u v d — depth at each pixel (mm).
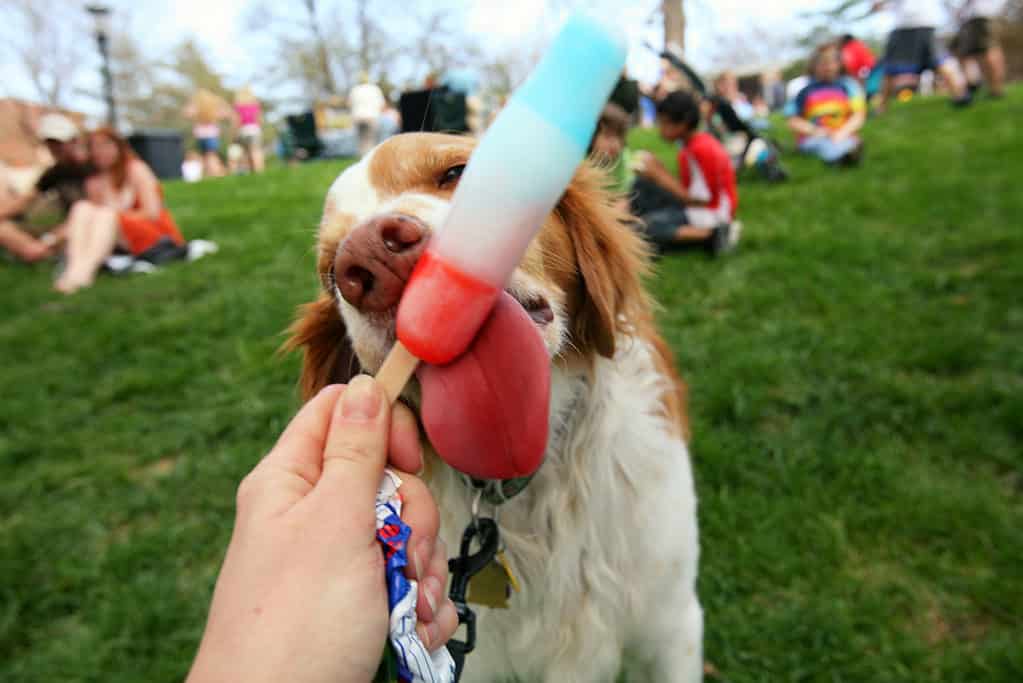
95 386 4230
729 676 2174
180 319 4996
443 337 951
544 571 1778
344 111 24656
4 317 5484
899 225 5461
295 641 846
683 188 5398
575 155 846
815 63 8750
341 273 1184
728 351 3797
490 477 1104
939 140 8375
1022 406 2992
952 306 4023
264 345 4473
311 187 10320
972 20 10695
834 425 3139
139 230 6492
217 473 3283
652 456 1819
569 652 1816
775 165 7566
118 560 2812
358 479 955
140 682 2340
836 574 2436
